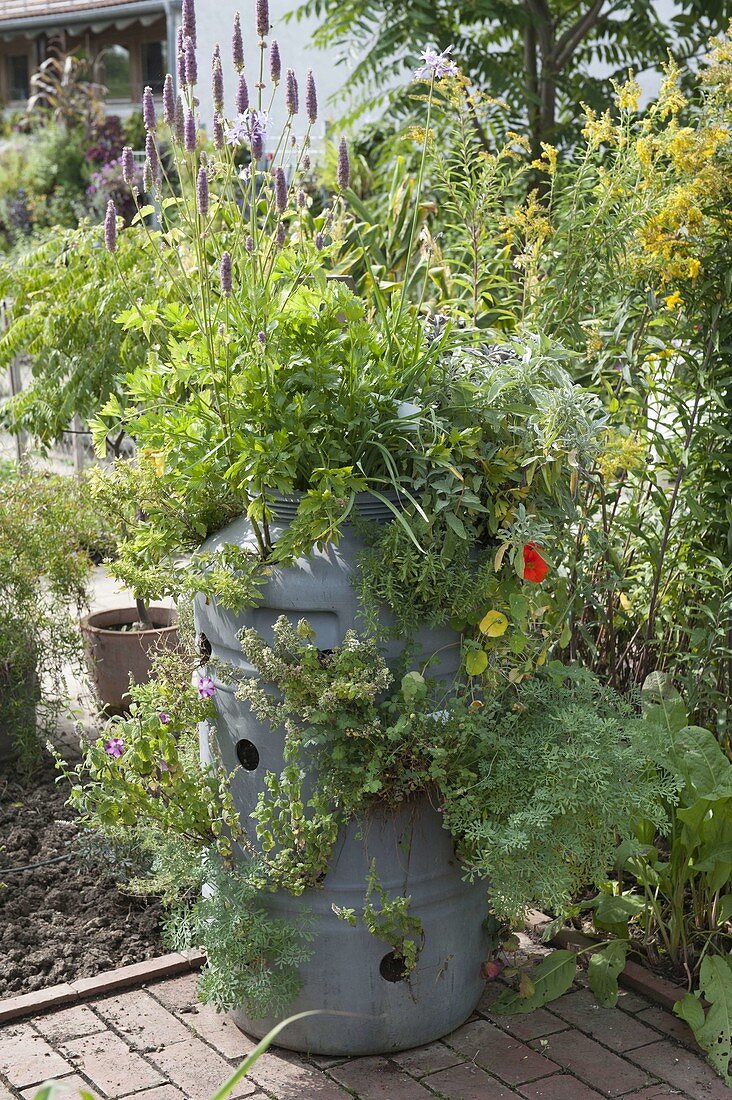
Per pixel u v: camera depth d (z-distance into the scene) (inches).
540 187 261.0
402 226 183.8
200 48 368.2
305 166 111.4
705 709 141.6
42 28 713.6
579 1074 107.6
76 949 124.0
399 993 108.5
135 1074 106.2
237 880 107.1
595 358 140.0
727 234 129.0
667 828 111.6
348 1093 104.7
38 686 166.9
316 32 288.0
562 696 111.2
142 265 174.7
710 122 136.5
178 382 111.0
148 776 114.1
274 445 100.0
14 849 143.2
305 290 103.7
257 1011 107.1
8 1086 104.3
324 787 103.0
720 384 129.0
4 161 631.2
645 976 120.7
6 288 189.9
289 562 101.3
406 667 103.0
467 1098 104.0
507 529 106.9
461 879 109.6
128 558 116.0
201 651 114.8
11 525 164.6
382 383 103.7
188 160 110.7
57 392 182.2
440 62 118.0
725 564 137.7
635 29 294.0
